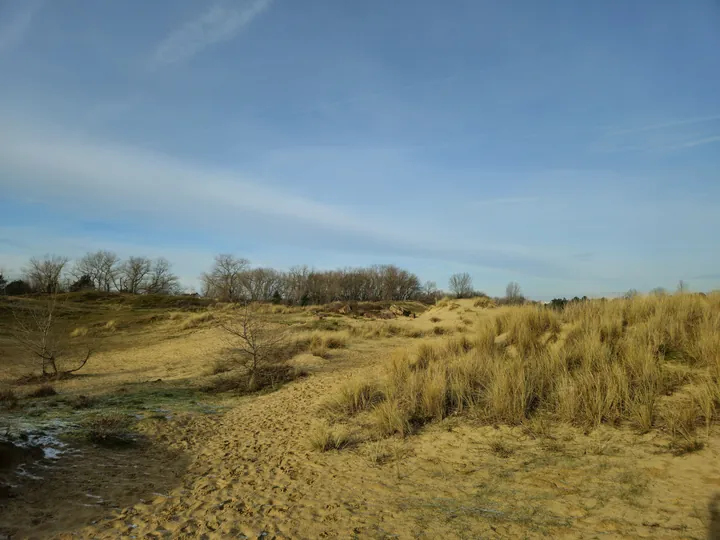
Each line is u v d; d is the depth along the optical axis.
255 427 9.10
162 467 6.67
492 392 7.57
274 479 6.09
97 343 25.59
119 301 52.19
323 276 88.62
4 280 56.16
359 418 8.54
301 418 9.41
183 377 15.59
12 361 19.81
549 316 11.79
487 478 5.26
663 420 5.64
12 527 4.46
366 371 13.32
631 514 3.94
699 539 3.40
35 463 6.14
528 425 6.50
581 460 5.23
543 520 4.13
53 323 29.62
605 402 6.25
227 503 5.28
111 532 4.50
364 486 5.55
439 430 7.13
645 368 6.73
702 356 6.99
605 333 9.42
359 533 4.33
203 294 81.88
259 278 79.69
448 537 4.08
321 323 27.42
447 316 28.25
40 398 11.52
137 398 11.58
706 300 10.56
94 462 6.57
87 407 10.18
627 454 5.12
